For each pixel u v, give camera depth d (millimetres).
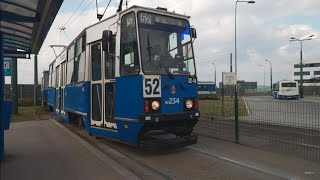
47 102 26391
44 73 29156
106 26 10125
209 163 8273
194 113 9422
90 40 10922
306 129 11102
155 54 9000
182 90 9289
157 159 8758
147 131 8859
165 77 8969
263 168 7699
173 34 9500
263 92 78188
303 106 10836
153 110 8672
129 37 9125
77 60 12570
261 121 12094
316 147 9844
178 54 9492
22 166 7754
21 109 30891
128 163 8352
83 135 13078
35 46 12953
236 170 7594
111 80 9695
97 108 10469
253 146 10227
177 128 9320
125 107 9008
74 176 6910
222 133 12391
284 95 53625
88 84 10922
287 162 8242
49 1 6984
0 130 8258
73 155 8914
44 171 7312
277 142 10664
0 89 8109
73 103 13023
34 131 13984
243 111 13781
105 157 8609
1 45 7965
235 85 18141
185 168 7844
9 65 18141
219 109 19141
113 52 9633
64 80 15719
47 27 9391
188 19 9930
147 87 8656
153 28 9141
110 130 9734
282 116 11391
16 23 8820
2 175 7023
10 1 7020
